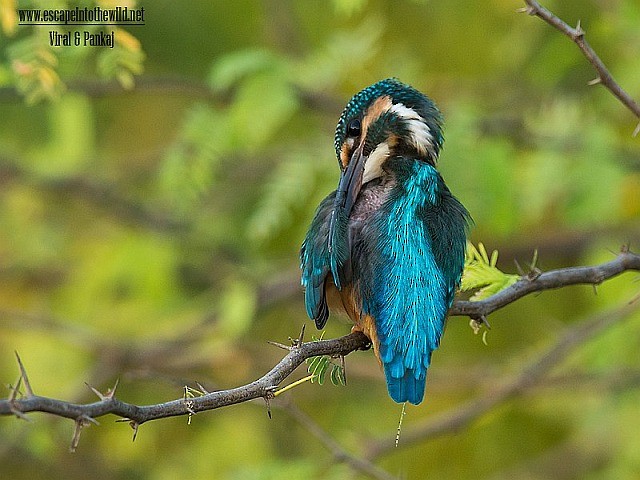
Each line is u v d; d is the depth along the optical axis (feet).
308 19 44.80
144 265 45.73
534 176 36.86
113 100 48.57
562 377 39.42
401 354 19.80
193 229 48.11
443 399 47.42
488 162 33.81
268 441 45.14
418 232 20.94
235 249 48.32
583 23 40.47
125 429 45.50
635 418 40.93
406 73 39.52
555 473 45.14
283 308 47.98
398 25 43.86
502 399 37.40
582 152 36.83
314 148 37.29
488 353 47.60
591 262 40.83
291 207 44.34
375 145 23.38
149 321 46.16
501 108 43.29
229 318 40.96
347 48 37.86
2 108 45.85
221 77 35.60
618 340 39.34
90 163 49.21
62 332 43.78
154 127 49.70
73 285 47.26
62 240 52.39
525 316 47.11
